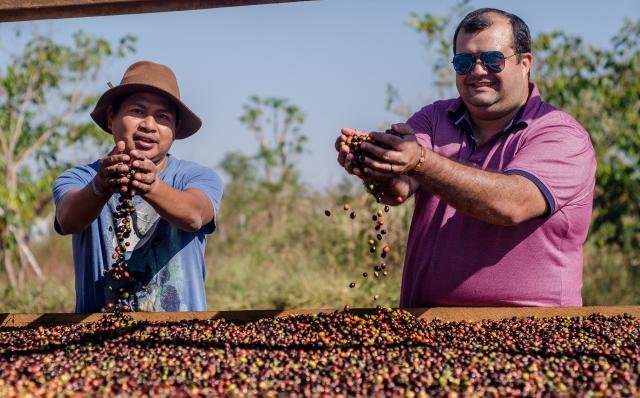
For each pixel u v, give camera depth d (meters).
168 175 4.25
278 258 11.14
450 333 3.59
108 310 4.05
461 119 4.06
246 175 17.08
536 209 3.57
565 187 3.67
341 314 3.84
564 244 3.87
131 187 3.58
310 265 10.22
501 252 3.84
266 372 2.99
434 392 2.76
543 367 3.05
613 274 9.76
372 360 3.15
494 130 3.99
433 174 3.35
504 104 3.89
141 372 3.00
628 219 10.29
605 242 9.78
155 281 4.15
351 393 2.80
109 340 3.51
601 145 9.99
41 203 11.99
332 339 3.52
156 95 4.14
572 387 2.85
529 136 3.86
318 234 10.93
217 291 10.07
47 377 2.92
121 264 3.72
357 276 9.38
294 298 9.00
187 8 3.35
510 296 3.86
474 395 2.73
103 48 11.83
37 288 9.84
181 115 4.32
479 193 3.40
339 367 3.07
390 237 9.45
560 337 3.52
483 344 3.45
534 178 3.59
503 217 3.48
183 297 4.16
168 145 4.21
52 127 11.55
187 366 3.07
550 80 10.30
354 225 9.86
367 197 9.57
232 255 12.37
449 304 3.97
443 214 3.96
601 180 9.66
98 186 3.65
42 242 13.24
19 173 11.32
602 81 9.93
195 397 2.72
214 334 3.60
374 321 3.72
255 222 13.94
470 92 3.91
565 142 3.77
